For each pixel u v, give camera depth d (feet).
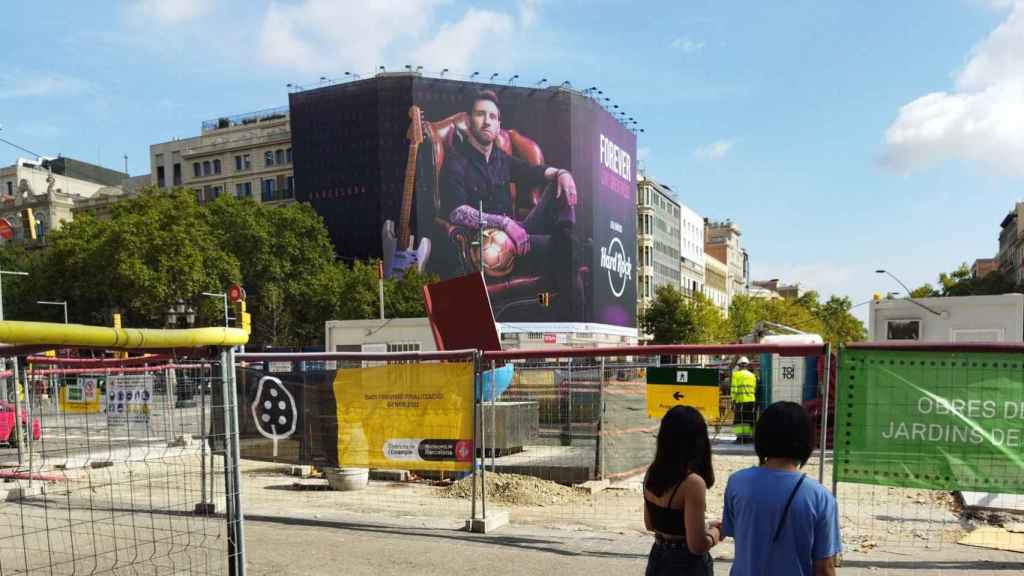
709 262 399.03
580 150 234.58
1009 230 331.36
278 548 20.79
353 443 24.03
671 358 31.32
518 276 220.64
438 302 44.39
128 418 23.22
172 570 17.48
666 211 325.62
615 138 258.16
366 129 214.90
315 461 24.52
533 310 221.46
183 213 153.07
